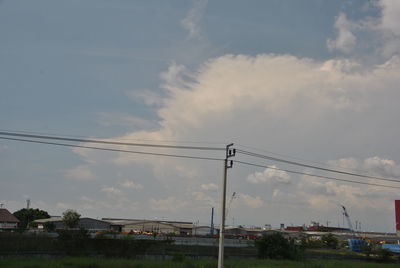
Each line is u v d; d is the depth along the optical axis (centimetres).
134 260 4391
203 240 7981
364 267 5150
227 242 7806
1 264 3466
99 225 11862
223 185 3569
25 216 13388
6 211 10650
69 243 4794
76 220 10956
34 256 4503
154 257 5156
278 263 5059
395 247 9888
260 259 5853
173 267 3925
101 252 4941
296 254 6200
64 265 3694
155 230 11812
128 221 13325
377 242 13075
